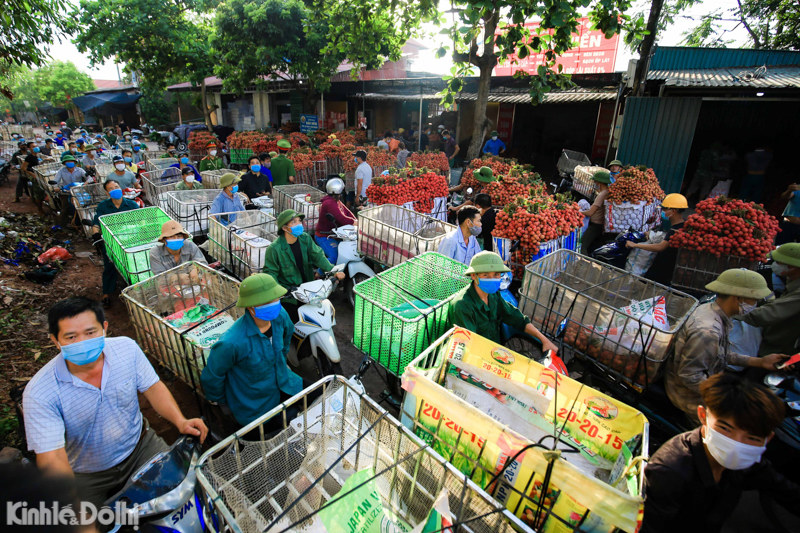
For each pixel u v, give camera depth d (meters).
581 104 17.97
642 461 2.34
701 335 3.21
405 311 4.00
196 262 4.80
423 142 16.83
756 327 3.90
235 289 4.39
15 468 1.44
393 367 3.91
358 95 19.58
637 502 1.96
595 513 2.08
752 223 4.97
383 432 2.64
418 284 4.84
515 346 4.65
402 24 10.76
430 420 2.75
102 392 2.54
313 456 2.87
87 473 2.62
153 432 3.04
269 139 14.61
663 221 8.16
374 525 2.34
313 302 4.42
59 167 11.08
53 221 10.10
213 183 9.95
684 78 10.72
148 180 9.86
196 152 15.30
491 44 9.71
